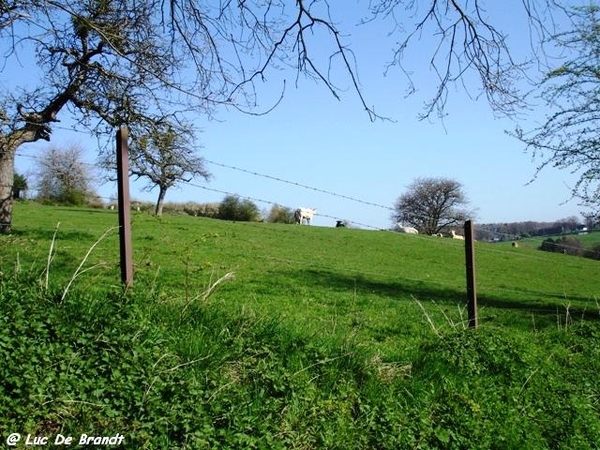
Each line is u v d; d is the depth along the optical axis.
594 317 18.25
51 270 12.52
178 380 5.84
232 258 25.42
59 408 5.09
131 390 5.46
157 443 4.95
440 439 6.16
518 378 8.52
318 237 44.97
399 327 12.62
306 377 6.70
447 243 50.03
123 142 7.87
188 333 6.99
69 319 6.25
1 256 8.60
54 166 23.78
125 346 6.04
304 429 5.80
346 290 20.14
